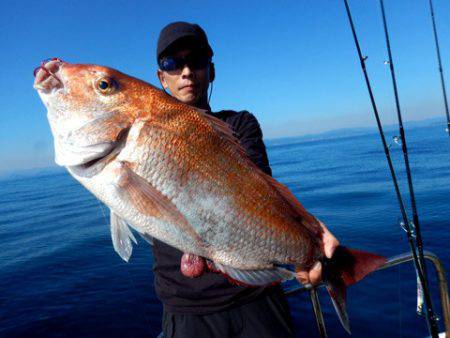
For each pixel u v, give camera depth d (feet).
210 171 6.62
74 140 6.43
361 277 7.50
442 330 15.35
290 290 9.54
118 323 24.67
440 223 39.34
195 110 6.91
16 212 110.22
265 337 8.41
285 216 7.18
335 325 19.44
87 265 40.16
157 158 6.35
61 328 24.93
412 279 22.94
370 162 152.97
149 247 42.27
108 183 6.35
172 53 9.52
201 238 6.54
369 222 45.42
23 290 33.88
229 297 8.20
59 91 6.52
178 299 8.49
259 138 9.62
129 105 6.48
